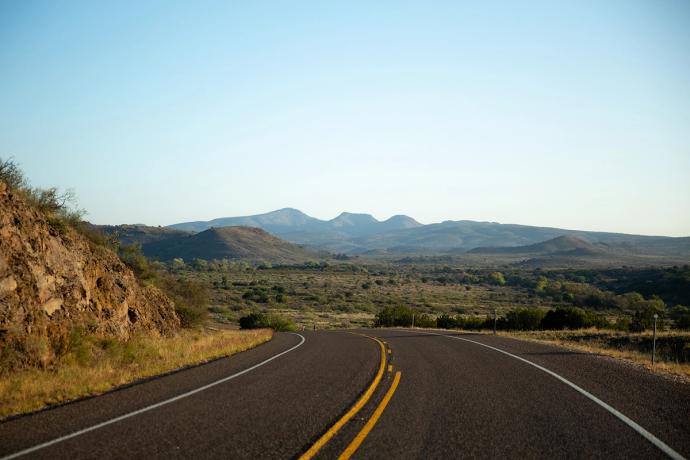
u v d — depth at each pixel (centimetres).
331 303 10538
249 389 1166
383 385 1216
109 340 1678
